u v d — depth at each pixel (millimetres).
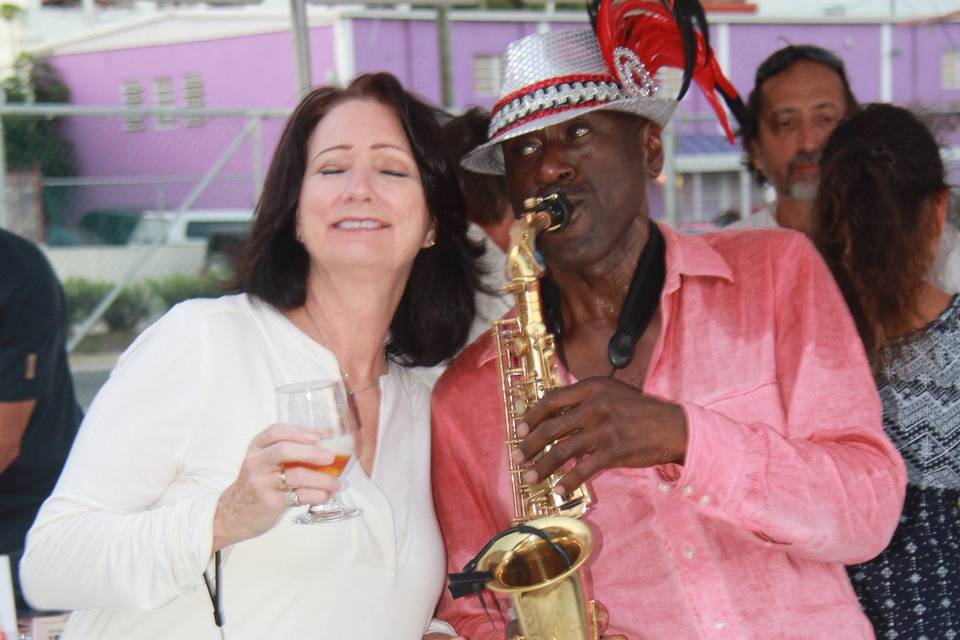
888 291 2688
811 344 2303
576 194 2396
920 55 8969
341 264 2340
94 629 2244
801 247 2414
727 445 2066
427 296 2752
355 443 2121
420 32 9758
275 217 2434
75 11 14359
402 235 2404
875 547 2176
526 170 2475
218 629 2186
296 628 2195
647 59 2525
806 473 2105
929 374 2641
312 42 10336
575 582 2234
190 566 1969
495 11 9688
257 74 12664
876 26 8914
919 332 2664
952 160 3516
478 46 9727
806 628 2227
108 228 11336
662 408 2068
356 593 2254
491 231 3867
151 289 10945
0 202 8195
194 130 12609
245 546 2199
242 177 10492
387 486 2404
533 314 2453
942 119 3428
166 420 2172
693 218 8609
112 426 2152
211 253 11250
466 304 2805
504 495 2512
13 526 3617
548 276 2570
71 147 11641
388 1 6352
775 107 4445
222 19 12773
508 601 2584
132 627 2215
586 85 2389
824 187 2842
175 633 2195
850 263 2744
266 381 2283
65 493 2125
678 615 2264
